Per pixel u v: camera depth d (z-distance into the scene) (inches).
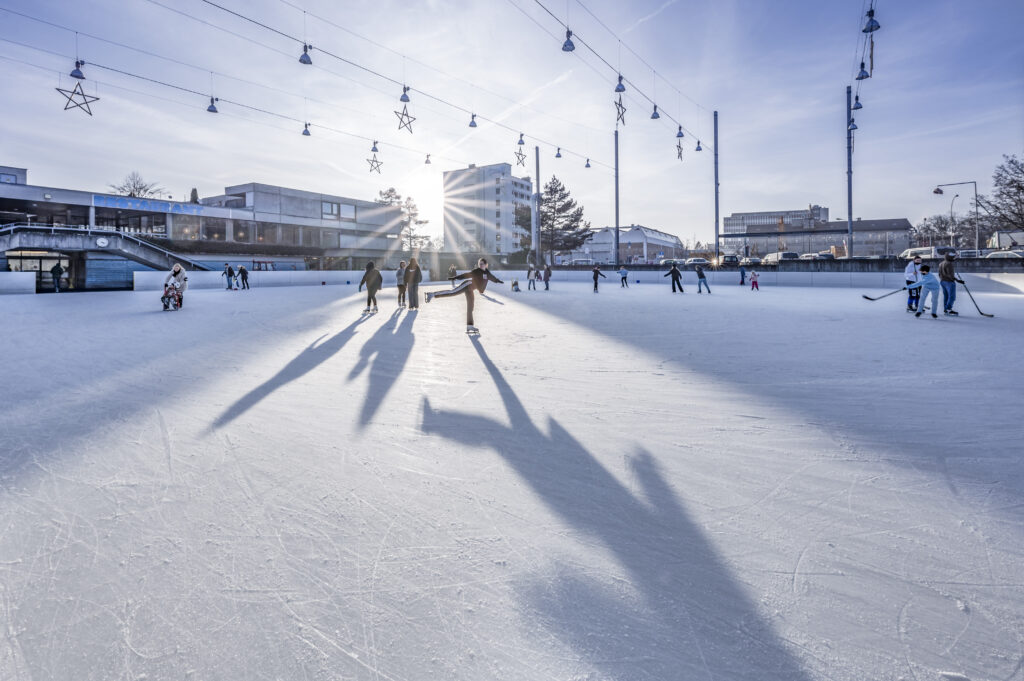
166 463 128.8
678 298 727.1
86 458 132.2
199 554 88.4
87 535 94.7
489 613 73.4
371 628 70.9
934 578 79.1
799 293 837.8
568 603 75.3
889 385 201.0
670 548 89.1
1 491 113.0
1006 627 68.5
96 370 244.1
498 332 376.8
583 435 147.9
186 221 1517.0
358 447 139.6
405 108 628.1
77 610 74.8
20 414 171.8
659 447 137.5
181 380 223.3
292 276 1188.5
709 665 63.4
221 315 496.7
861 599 74.8
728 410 171.5
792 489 111.1
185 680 62.1
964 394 185.2
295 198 1770.4
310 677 62.3
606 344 316.8
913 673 61.1
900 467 121.6
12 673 63.3
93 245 1072.2
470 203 3383.4
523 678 61.9
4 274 836.6
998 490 108.4
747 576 80.7
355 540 92.7
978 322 390.9
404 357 277.4
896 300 656.4
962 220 2233.0
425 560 86.4
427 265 1599.4
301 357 278.4
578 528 96.2
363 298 741.3
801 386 202.8
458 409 176.4
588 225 2331.4
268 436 149.2
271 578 82.0
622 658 64.8
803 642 66.9
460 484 116.0
